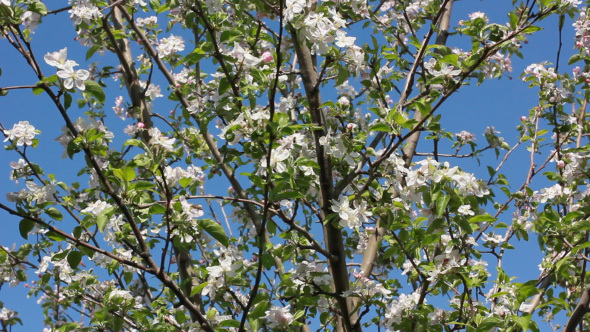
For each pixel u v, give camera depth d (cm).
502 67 411
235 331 381
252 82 347
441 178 308
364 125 459
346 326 370
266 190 300
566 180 441
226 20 379
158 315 379
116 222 364
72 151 286
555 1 341
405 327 362
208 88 423
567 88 476
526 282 306
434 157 467
